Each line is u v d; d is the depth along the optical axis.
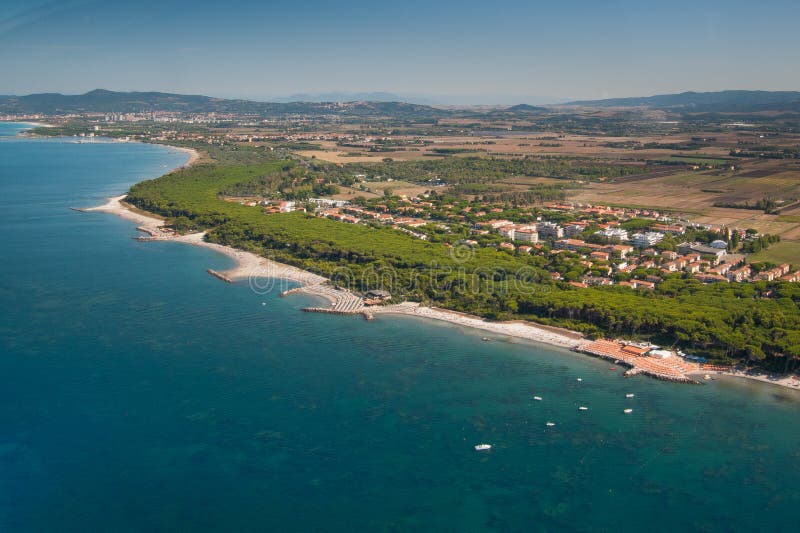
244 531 142.50
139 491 154.12
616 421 185.12
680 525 144.88
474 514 148.12
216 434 176.38
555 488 157.12
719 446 172.88
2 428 176.75
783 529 143.25
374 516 147.38
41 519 145.00
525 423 184.25
